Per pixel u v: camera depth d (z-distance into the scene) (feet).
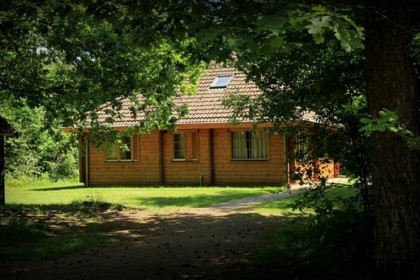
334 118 22.41
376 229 16.67
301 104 22.90
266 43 11.34
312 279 19.72
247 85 73.10
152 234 33.37
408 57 15.78
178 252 27.09
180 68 40.93
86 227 36.60
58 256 26.43
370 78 16.11
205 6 14.26
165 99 45.09
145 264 24.26
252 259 24.39
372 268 19.20
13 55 38.34
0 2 20.06
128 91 38.91
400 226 15.89
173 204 50.62
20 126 85.46
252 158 72.69
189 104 74.54
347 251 21.04
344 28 10.34
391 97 15.60
